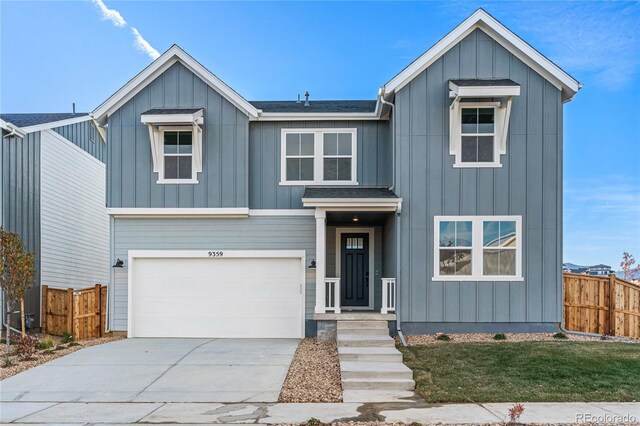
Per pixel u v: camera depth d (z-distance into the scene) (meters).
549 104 12.26
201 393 7.68
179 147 13.23
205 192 13.12
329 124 13.73
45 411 6.81
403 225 12.18
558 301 12.01
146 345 11.66
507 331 11.98
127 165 13.18
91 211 18.64
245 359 10.00
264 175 13.58
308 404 7.07
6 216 13.01
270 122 13.69
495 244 12.15
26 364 9.59
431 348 10.29
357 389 7.89
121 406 7.04
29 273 11.27
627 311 11.61
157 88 13.26
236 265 13.38
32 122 15.14
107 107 13.21
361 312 12.88
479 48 12.38
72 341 12.05
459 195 12.20
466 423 6.11
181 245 13.33
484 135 12.28
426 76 12.38
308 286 13.28
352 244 14.20
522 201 12.16
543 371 8.45
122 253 13.34
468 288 12.06
